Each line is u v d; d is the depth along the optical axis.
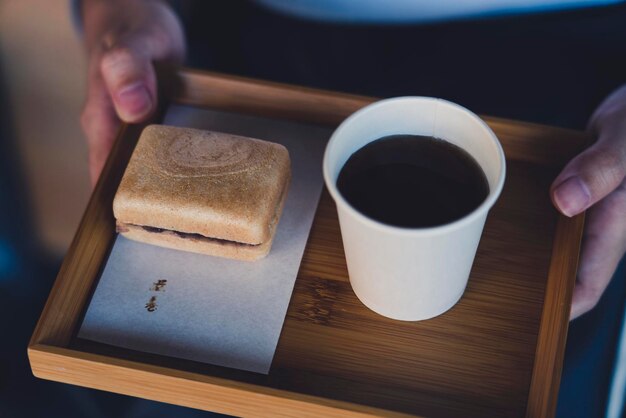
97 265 0.59
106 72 0.64
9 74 0.90
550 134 0.60
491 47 0.74
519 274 0.58
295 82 0.78
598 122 0.64
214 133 0.59
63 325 0.56
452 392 0.55
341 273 0.58
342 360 0.56
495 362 0.55
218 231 0.57
